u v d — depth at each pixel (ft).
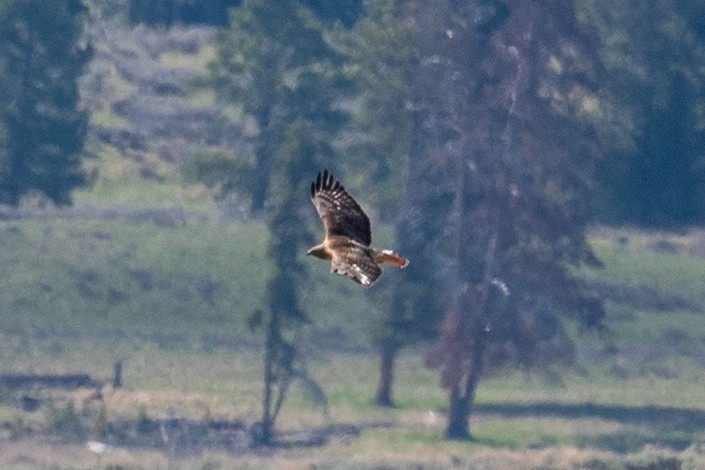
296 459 209.56
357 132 342.03
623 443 233.96
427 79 263.29
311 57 350.23
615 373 282.97
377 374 273.13
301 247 232.73
